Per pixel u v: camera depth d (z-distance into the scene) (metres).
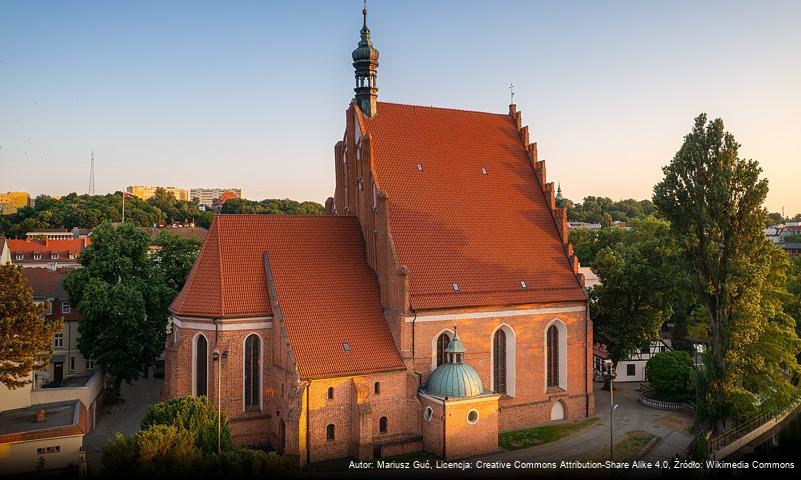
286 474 41.34
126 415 64.56
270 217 57.78
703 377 57.88
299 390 48.72
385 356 53.38
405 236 57.88
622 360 75.06
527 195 66.50
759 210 55.03
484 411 52.50
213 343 52.50
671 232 59.75
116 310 63.50
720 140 55.97
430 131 64.44
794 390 59.88
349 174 63.44
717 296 57.12
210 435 44.03
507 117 70.44
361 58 61.72
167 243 79.69
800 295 76.44
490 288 58.72
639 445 55.50
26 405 56.28
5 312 47.88
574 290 62.94
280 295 53.47
